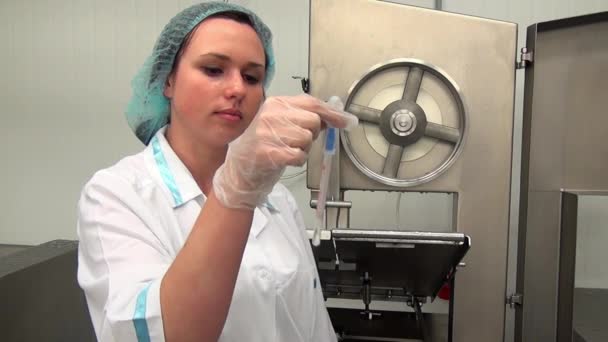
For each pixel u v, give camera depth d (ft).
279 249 3.05
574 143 4.37
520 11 5.82
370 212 6.13
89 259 2.26
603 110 4.33
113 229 2.23
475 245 3.89
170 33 2.73
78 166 6.43
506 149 3.83
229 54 2.52
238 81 2.53
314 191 3.74
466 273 3.92
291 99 1.90
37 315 3.57
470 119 3.81
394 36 3.74
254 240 2.90
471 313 3.95
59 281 3.87
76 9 6.24
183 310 1.68
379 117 3.77
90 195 2.44
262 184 1.74
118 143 6.35
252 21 2.84
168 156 2.96
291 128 1.72
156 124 3.49
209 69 2.59
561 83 4.33
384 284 4.52
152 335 1.70
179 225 2.68
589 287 5.77
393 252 3.53
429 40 3.76
